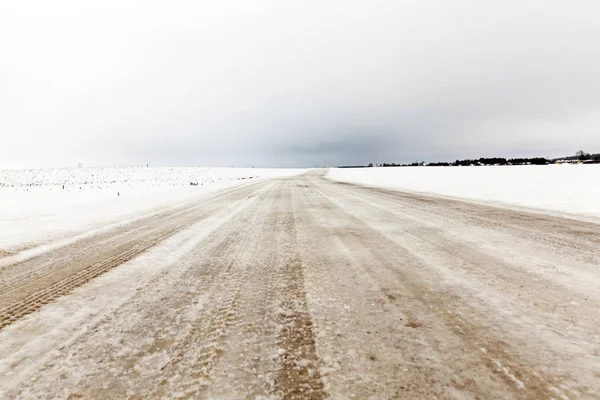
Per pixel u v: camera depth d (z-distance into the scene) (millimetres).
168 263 3637
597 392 1393
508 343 1802
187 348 1834
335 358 1697
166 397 1428
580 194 9219
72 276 3250
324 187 17453
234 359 1713
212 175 47500
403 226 5578
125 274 3268
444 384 1468
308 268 3328
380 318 2152
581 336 1862
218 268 3408
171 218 7105
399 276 3004
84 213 7980
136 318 2244
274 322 2135
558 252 3723
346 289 2711
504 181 15758
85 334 2027
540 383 1459
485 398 1370
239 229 5648
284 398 1406
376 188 15812
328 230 5367
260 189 16359
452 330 1966
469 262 3396
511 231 4969
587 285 2668
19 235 5406
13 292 2828
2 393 1479
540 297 2443
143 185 22219
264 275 3139
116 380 1557
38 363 1718
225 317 2229
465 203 8859
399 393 1416
